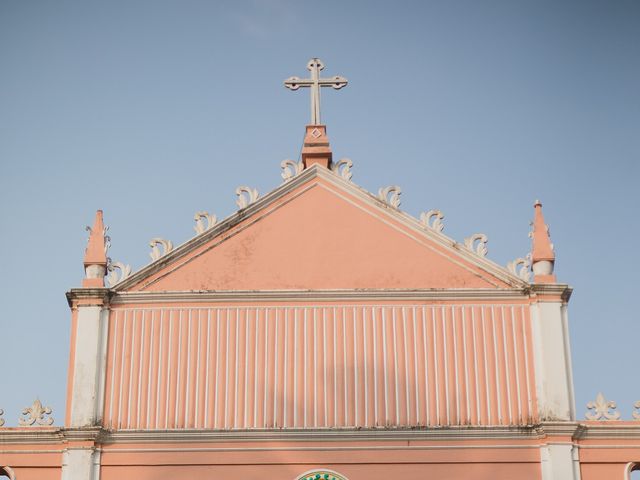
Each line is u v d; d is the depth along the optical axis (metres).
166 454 24.17
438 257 26.02
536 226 26.25
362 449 24.20
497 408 24.58
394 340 25.17
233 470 24.05
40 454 24.23
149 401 24.62
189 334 25.25
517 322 25.38
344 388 24.75
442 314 25.44
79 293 25.41
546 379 24.70
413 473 24.03
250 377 24.83
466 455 24.19
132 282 25.70
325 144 27.22
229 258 25.98
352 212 26.42
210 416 24.48
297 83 28.30
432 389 24.72
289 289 25.58
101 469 24.03
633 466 24.31
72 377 24.72
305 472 24.00
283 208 26.44
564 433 24.16
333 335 25.23
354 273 25.86
